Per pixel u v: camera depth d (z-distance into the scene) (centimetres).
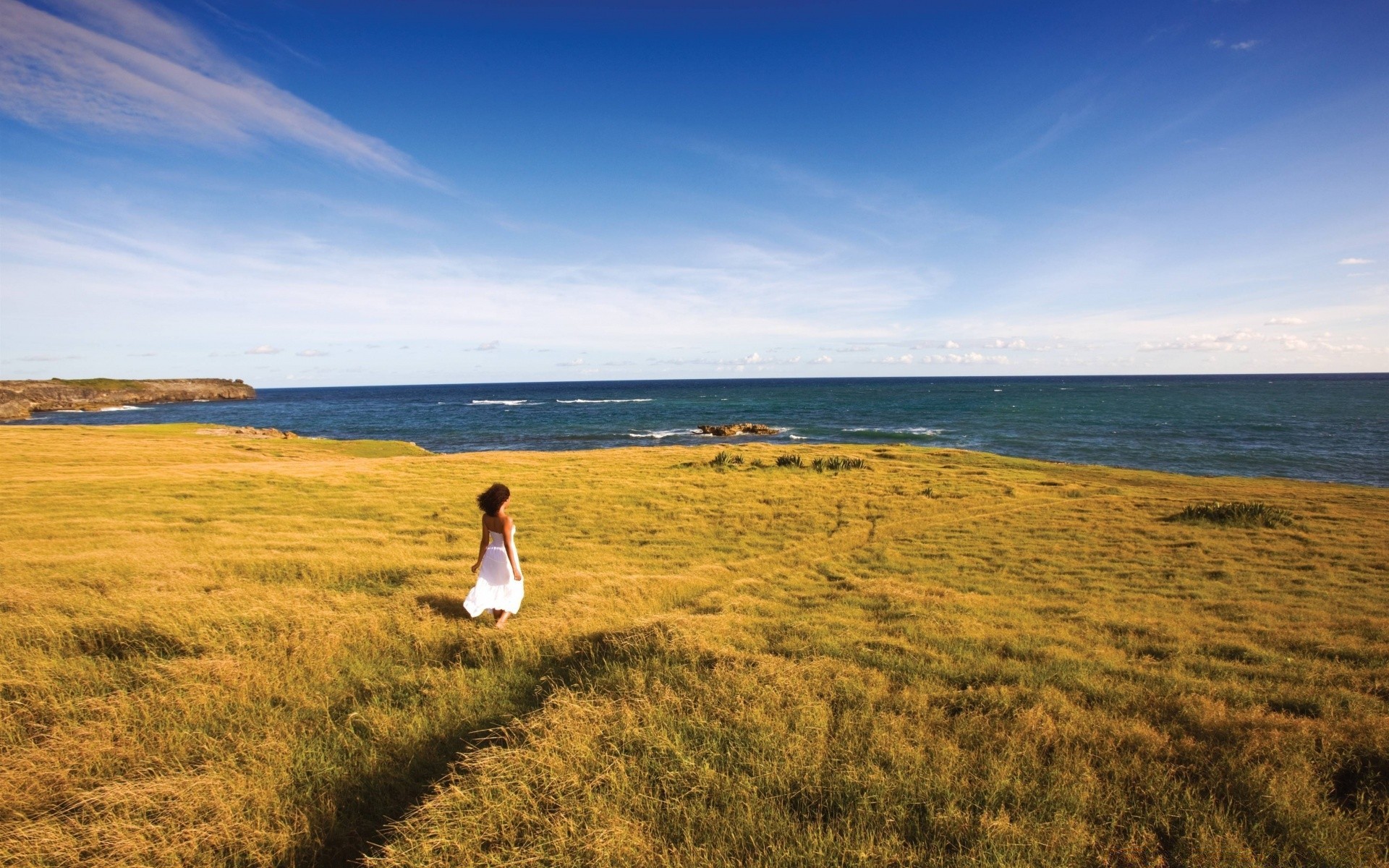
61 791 467
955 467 2941
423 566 1161
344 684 666
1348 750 490
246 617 818
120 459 3158
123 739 534
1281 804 421
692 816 418
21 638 730
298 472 2611
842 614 939
